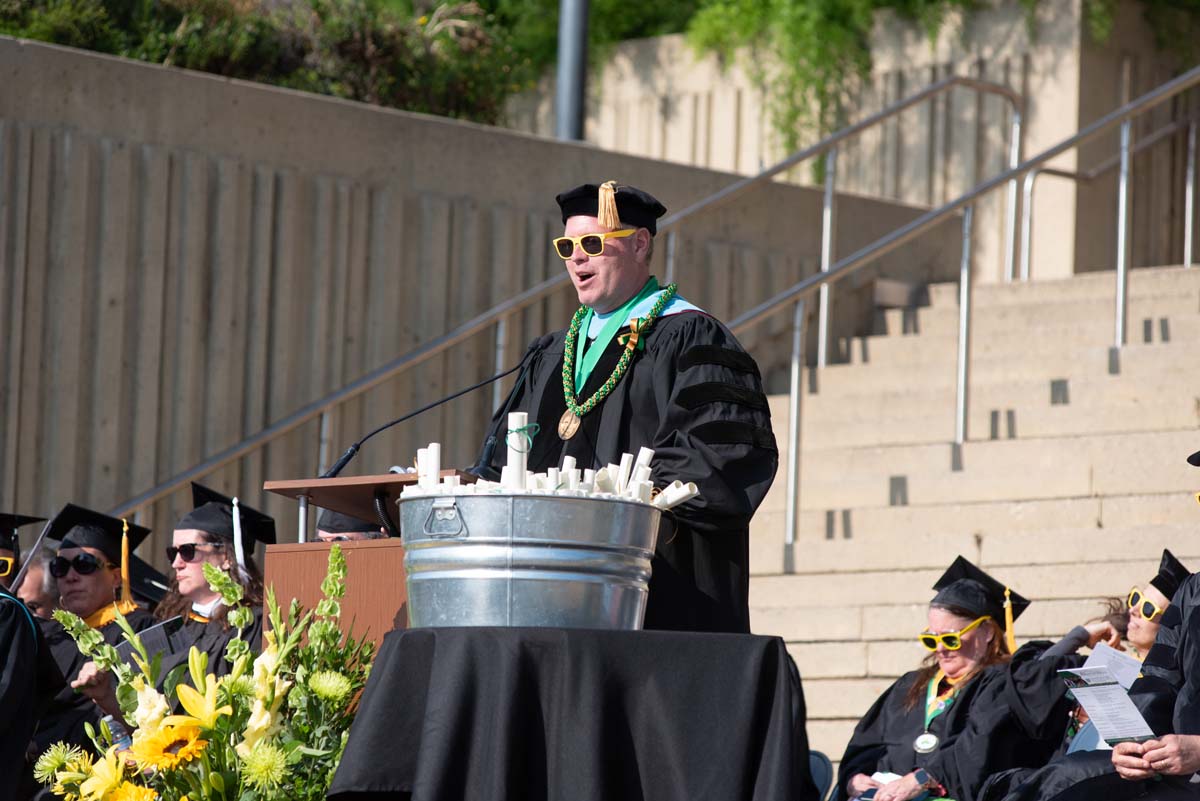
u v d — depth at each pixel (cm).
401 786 1125
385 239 3050
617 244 1381
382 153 3062
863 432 2931
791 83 4194
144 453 2773
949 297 3622
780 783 1105
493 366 3148
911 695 2042
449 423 3100
